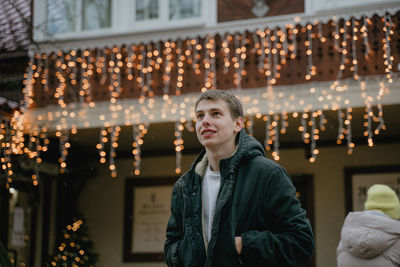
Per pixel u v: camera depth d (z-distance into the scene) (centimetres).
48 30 979
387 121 858
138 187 1066
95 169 1086
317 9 837
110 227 1068
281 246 256
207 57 880
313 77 824
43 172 1020
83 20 972
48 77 952
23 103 948
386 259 452
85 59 948
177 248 282
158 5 934
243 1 884
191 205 277
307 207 965
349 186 946
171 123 897
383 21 805
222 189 268
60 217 1048
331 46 825
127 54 927
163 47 912
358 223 463
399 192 918
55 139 979
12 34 976
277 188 265
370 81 793
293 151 985
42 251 1019
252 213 263
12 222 965
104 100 925
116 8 958
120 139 993
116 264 1055
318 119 865
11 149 920
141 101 900
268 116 843
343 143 955
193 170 286
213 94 278
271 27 858
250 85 857
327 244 945
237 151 274
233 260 257
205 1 905
